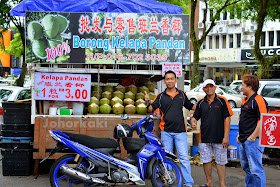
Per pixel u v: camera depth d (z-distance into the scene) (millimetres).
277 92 11797
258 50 18562
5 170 6328
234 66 37188
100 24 6434
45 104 6480
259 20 18172
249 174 5168
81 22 6406
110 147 5219
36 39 6316
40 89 6285
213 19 21281
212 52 38062
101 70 6496
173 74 5488
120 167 5133
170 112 5445
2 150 6332
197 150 7859
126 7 6828
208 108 5414
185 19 6547
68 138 5109
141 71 6566
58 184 5113
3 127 6344
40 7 6539
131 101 6695
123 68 6844
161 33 6527
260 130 4543
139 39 6500
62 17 6359
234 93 20734
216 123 5387
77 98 6344
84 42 6406
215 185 5996
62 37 6371
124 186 5691
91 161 5090
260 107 4809
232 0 21781
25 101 6773
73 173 4945
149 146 5219
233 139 7590
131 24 6480
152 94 6984
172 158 5387
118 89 6832
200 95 20688
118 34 6469
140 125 5270
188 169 5395
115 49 6469
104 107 6527
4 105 6352
